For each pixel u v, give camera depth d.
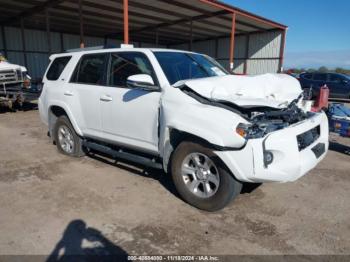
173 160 3.41
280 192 3.83
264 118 3.11
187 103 3.17
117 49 4.18
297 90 3.91
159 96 3.51
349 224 3.08
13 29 20.56
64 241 2.71
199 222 3.06
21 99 10.15
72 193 3.71
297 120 3.35
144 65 3.80
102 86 4.25
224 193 3.06
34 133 7.12
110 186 3.93
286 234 2.87
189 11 15.88
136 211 3.27
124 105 3.89
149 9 15.55
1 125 8.11
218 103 3.11
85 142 4.78
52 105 5.05
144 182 4.07
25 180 4.11
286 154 2.83
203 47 26.61
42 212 3.22
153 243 2.70
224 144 2.86
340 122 5.39
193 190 3.32
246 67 22.83
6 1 14.22
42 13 16.42
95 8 15.38
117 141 4.16
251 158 2.77
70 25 20.34
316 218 3.19
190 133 3.07
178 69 3.84
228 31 21.62
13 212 3.22
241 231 2.91
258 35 21.55
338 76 16.34
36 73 22.17
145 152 3.89
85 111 4.52
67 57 5.06
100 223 3.01
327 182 4.20
